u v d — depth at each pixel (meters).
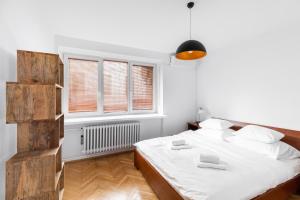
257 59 2.63
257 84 2.65
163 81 3.59
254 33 2.60
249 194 1.28
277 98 2.38
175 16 2.32
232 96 3.08
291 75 2.22
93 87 3.10
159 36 2.90
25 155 1.20
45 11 2.03
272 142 1.97
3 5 1.15
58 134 1.40
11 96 1.11
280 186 1.54
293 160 1.83
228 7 2.10
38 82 1.35
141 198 1.82
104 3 2.02
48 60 1.38
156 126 3.58
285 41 2.28
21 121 1.14
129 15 2.28
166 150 2.15
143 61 3.55
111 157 3.03
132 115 3.44
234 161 1.77
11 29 1.28
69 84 2.89
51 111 1.21
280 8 1.97
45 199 1.31
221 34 2.79
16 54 1.37
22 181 1.10
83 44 2.79
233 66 3.04
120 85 3.37
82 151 2.80
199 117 3.92
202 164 1.65
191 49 1.90
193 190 1.26
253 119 2.71
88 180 2.21
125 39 2.92
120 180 2.21
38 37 1.90
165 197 1.58
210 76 3.57
